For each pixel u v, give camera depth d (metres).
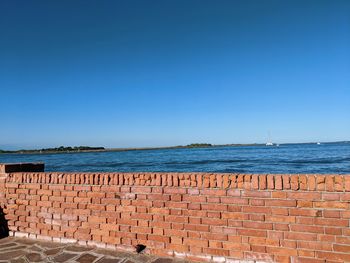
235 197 3.83
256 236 3.70
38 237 4.89
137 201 4.35
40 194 4.96
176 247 4.08
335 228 3.38
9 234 5.11
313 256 3.45
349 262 3.30
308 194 3.50
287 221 3.58
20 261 3.99
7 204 5.18
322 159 47.56
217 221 3.90
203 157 69.50
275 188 3.65
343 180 3.37
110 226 4.46
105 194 4.54
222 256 3.84
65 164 52.41
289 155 65.00
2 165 5.30
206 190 3.98
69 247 4.51
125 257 4.11
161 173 4.29
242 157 63.19
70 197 4.75
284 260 3.56
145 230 4.27
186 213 4.07
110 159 72.62
